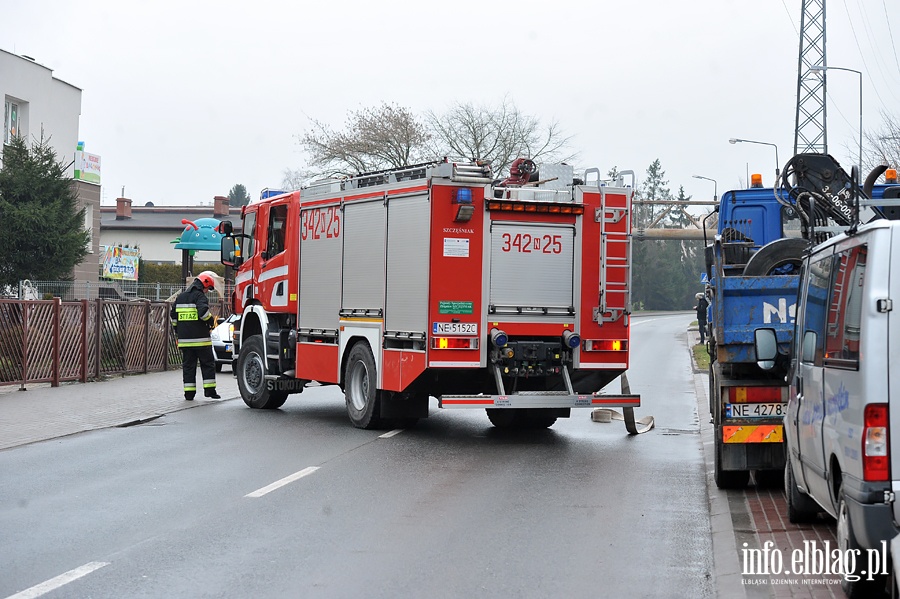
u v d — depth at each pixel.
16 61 40.19
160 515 8.08
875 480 5.16
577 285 12.73
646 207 105.81
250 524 7.77
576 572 6.49
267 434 13.17
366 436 13.02
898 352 5.17
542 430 14.13
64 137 43.75
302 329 15.02
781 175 10.42
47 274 32.06
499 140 55.53
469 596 5.90
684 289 117.50
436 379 12.51
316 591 5.96
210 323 17.52
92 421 14.27
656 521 8.10
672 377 24.23
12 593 5.86
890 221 5.34
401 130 54.81
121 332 21.75
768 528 7.71
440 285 12.20
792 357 7.68
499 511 8.40
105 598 5.77
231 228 17.58
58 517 7.99
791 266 9.59
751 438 9.08
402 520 7.98
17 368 18.28
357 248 13.62
